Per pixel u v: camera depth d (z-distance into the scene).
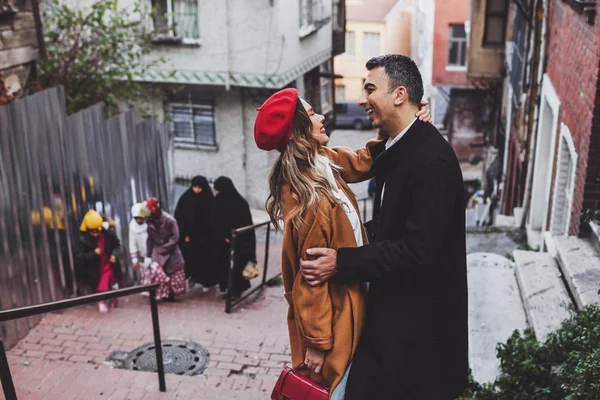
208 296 8.52
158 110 17.17
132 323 6.98
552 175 8.91
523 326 5.86
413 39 30.61
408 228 2.23
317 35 18.59
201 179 8.41
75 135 7.47
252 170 17.28
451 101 26.41
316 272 2.29
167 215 8.03
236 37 15.80
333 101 21.80
